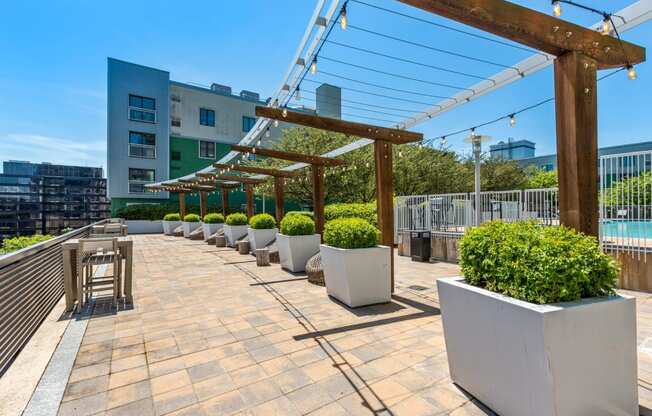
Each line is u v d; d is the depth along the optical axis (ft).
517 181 67.82
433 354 9.30
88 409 6.95
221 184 49.98
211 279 19.81
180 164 75.10
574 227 7.30
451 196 26.37
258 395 7.41
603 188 16.49
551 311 5.30
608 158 16.35
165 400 7.27
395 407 6.84
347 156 47.19
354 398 7.22
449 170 55.42
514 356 5.86
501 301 6.09
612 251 16.29
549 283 5.70
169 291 16.90
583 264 5.96
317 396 7.33
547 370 5.25
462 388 7.36
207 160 78.33
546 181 68.33
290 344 10.17
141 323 12.21
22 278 10.31
